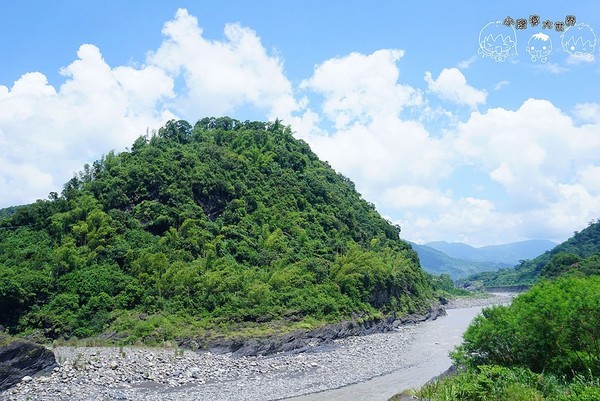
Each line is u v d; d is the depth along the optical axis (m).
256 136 109.38
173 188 79.44
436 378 35.06
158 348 50.25
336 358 51.94
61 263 63.75
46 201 77.94
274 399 36.12
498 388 23.70
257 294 64.75
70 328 56.03
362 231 101.19
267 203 89.69
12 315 57.66
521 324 28.39
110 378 38.09
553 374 25.77
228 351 51.88
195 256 71.38
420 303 96.62
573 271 92.12
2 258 65.06
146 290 62.47
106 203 75.88
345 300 72.38
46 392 34.16
